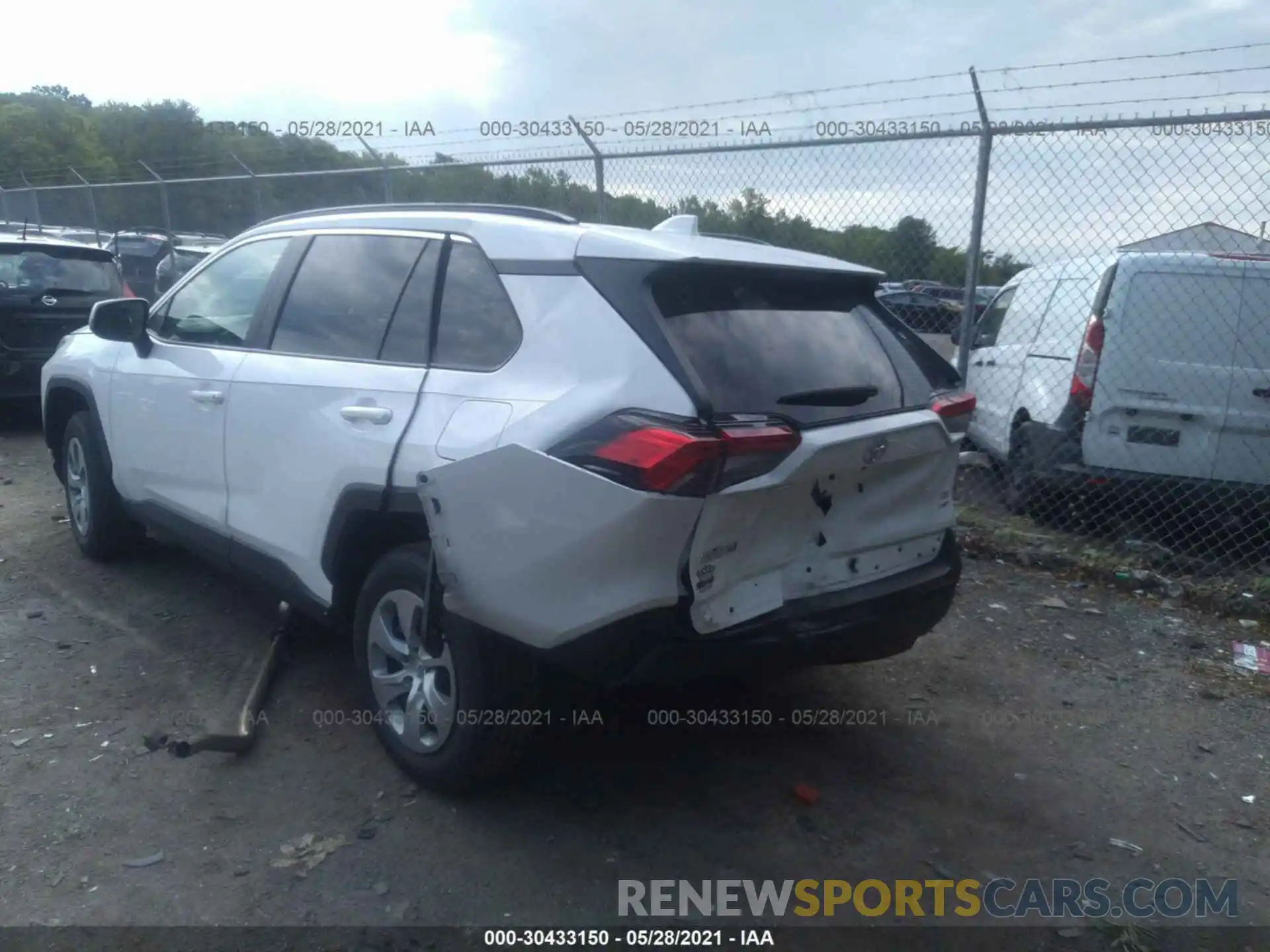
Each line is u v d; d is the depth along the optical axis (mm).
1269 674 4855
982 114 6281
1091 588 5906
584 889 3105
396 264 3822
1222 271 6145
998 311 8594
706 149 7375
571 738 4000
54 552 5816
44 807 3379
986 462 8094
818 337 3475
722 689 4359
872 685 4602
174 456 4609
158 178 14352
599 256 3219
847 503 3354
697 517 2854
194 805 3430
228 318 4516
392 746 3623
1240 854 3461
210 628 4820
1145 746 4152
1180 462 6297
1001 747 4105
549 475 2939
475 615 3158
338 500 3627
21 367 8891
